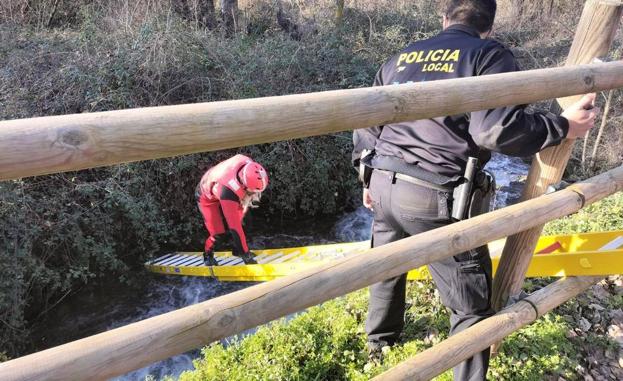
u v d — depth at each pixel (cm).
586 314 329
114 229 611
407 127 222
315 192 734
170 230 665
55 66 619
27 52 618
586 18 206
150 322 120
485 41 211
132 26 691
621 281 357
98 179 593
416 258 169
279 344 311
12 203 488
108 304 587
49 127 87
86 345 109
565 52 1047
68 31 721
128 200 568
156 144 99
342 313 336
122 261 617
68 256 562
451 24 230
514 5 1221
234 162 477
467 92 145
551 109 222
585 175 789
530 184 234
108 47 650
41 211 529
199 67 684
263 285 142
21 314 509
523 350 293
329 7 984
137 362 116
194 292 587
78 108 607
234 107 108
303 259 493
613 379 285
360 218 765
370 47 881
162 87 662
